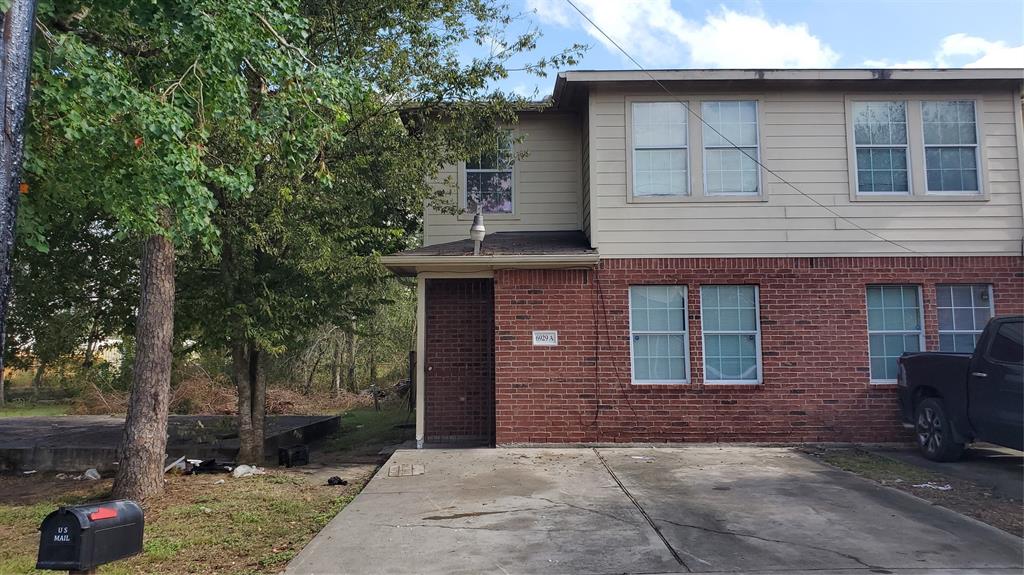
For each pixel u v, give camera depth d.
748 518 6.58
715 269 10.96
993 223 11.12
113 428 14.84
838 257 11.00
